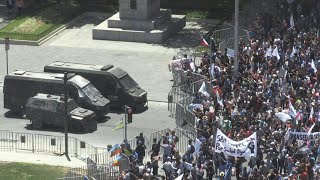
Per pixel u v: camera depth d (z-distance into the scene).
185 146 80.31
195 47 111.56
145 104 93.25
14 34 115.69
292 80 89.25
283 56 96.81
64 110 81.94
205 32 118.88
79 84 90.00
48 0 130.25
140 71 105.00
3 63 107.56
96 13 126.31
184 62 97.56
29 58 109.69
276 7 115.88
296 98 84.94
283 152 73.38
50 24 120.62
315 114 79.44
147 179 71.31
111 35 116.25
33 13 125.38
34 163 79.25
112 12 126.50
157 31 115.00
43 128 87.81
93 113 87.69
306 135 75.38
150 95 97.50
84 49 113.12
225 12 125.06
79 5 128.88
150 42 115.19
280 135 76.38
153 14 117.31
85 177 70.75
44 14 124.69
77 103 89.75
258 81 89.94
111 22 116.75
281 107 83.75
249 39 104.19
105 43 115.31
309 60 95.38
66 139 80.44
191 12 126.19
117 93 92.38
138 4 115.81
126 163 73.69
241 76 92.31
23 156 80.88
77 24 122.69
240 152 71.94
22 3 124.62
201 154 73.81
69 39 116.88
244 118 79.75
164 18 118.75
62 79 90.12
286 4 114.69
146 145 81.31
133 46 114.06
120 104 92.69
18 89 91.12
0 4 130.88
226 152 72.31
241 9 123.94
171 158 74.00
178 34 118.56
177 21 119.62
